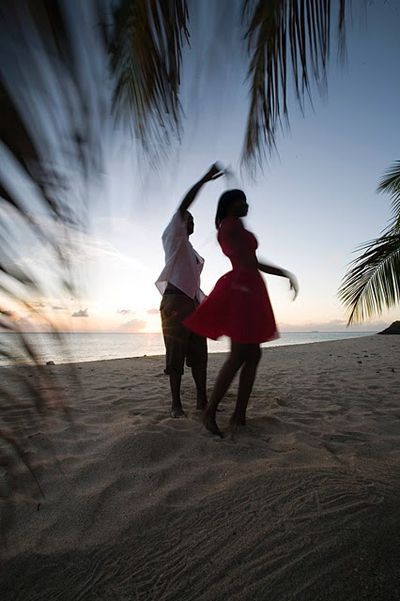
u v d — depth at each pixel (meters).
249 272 2.52
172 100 0.58
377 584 1.10
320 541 1.28
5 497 0.62
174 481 1.83
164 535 1.38
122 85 0.52
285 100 0.94
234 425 2.67
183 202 2.61
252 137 0.96
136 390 4.21
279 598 1.09
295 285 2.82
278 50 0.86
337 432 2.65
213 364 7.39
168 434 2.39
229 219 2.59
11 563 1.24
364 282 4.18
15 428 0.53
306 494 1.55
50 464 1.98
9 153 0.42
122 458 2.04
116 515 1.52
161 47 0.57
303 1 0.84
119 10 0.51
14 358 0.49
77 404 3.37
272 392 4.12
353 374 5.47
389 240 3.83
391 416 3.10
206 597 1.12
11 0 0.39
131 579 1.19
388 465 1.95
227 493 1.62
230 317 2.50
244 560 1.24
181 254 2.94
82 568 1.24
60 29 0.42
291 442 2.39
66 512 1.54
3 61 0.39
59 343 0.52
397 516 1.39
